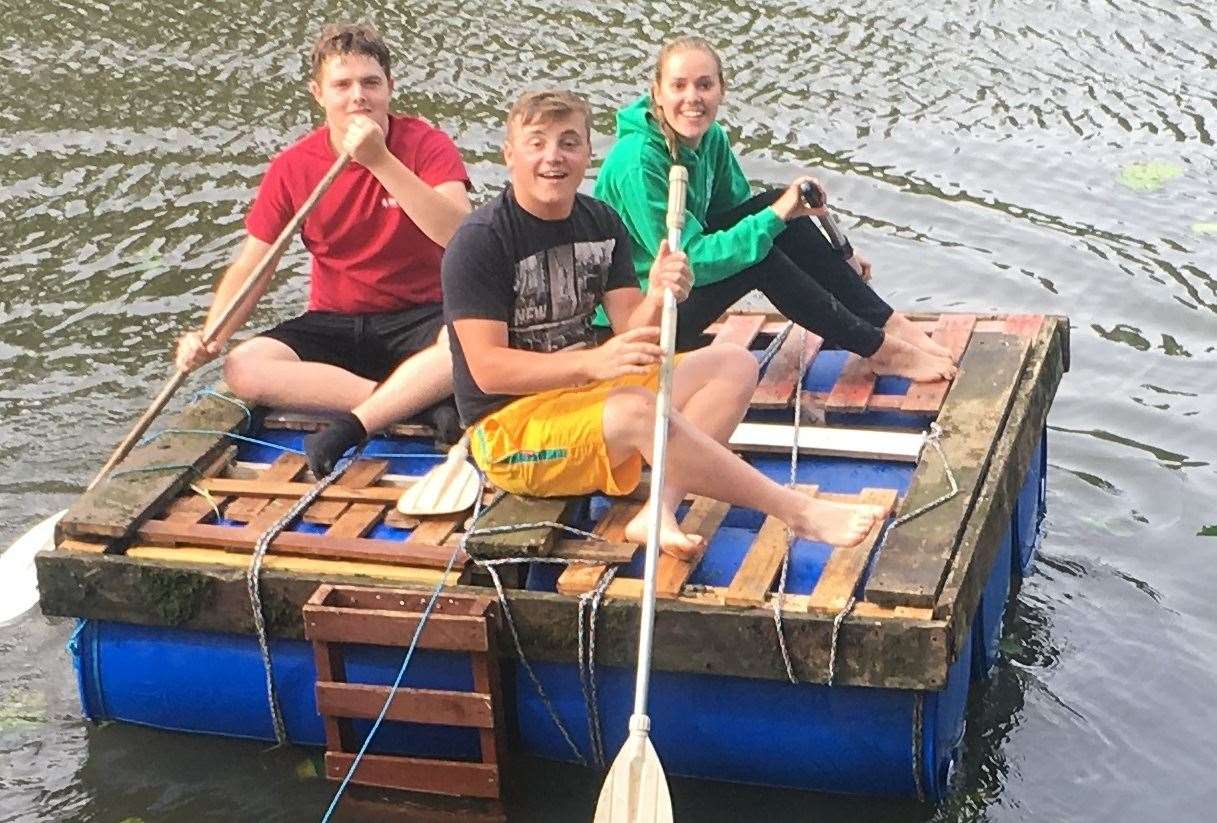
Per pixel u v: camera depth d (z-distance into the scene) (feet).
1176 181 23.50
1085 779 12.73
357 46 14.69
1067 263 21.43
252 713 12.98
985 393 14.21
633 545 12.28
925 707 11.53
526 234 12.46
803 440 14.07
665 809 10.81
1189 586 15.25
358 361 15.56
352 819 12.37
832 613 11.39
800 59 28.02
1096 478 17.12
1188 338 19.75
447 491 13.20
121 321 20.43
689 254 14.30
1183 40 28.30
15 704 13.85
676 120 14.42
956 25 29.30
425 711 12.09
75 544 13.01
